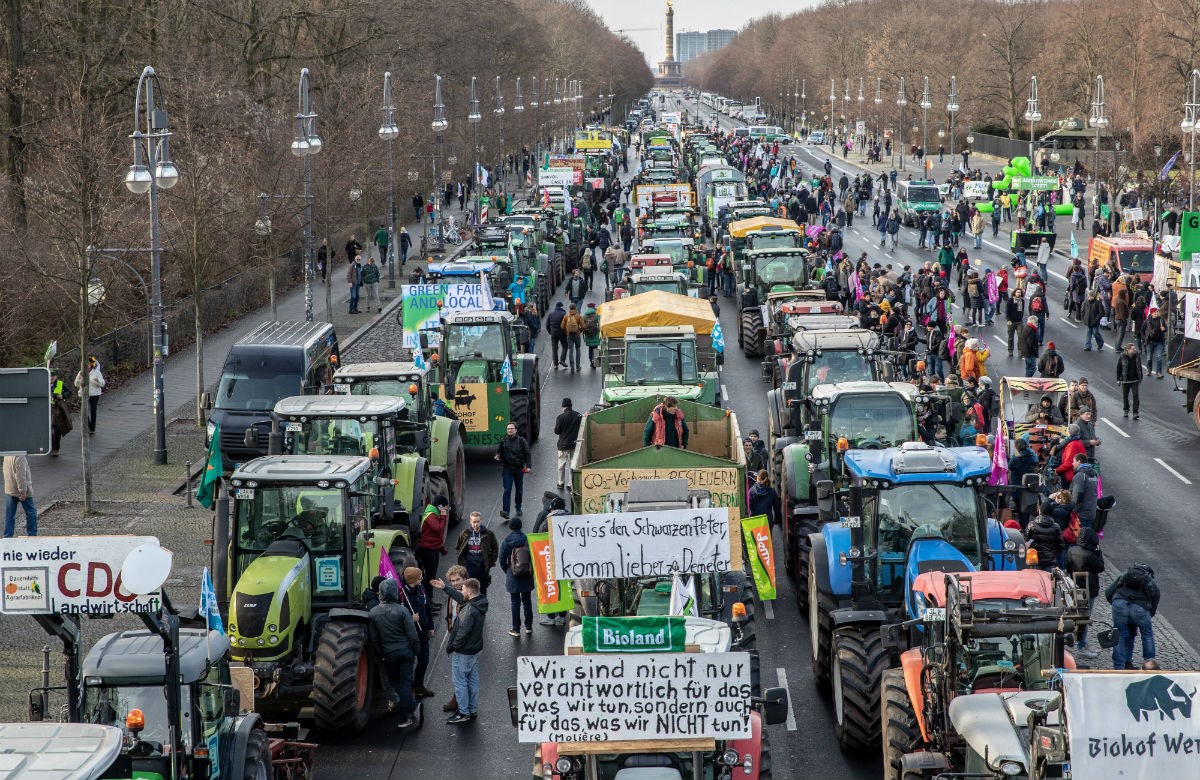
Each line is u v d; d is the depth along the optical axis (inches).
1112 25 4133.9
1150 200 2755.9
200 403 1370.6
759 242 2020.2
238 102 1987.0
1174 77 3307.1
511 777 633.0
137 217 1523.1
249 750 531.5
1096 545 759.7
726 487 779.4
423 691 715.4
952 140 4731.8
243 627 645.3
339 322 1995.6
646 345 1164.5
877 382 927.0
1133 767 405.4
